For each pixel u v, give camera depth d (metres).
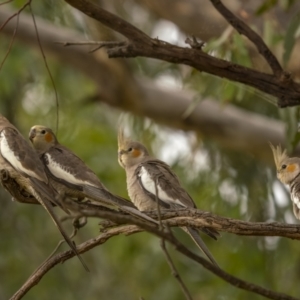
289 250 15.18
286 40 9.46
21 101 17.33
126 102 14.60
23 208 15.26
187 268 15.68
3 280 15.09
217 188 15.45
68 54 14.28
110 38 12.04
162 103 14.52
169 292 15.70
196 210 7.74
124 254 16.64
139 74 15.74
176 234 14.94
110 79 14.38
